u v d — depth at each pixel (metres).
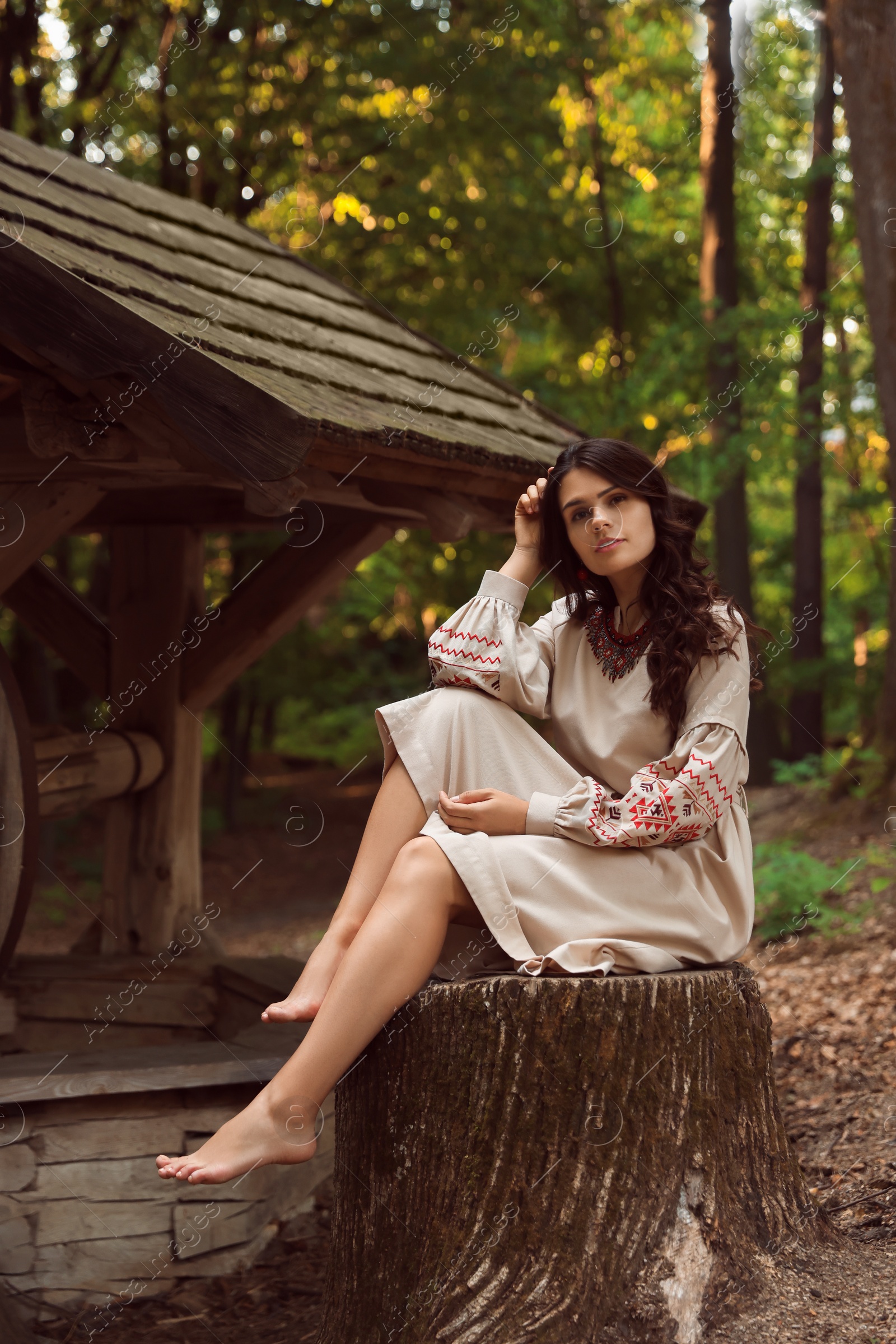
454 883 2.47
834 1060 4.12
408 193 12.62
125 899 5.05
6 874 3.66
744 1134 2.46
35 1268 3.11
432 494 3.80
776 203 14.87
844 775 8.87
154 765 4.92
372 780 20.45
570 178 14.14
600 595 2.85
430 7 11.82
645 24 13.52
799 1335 2.17
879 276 7.49
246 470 2.72
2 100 11.61
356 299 5.88
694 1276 2.26
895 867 6.82
